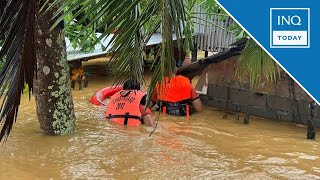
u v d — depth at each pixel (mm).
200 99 6918
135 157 4453
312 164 4434
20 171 4004
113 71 2727
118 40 2230
